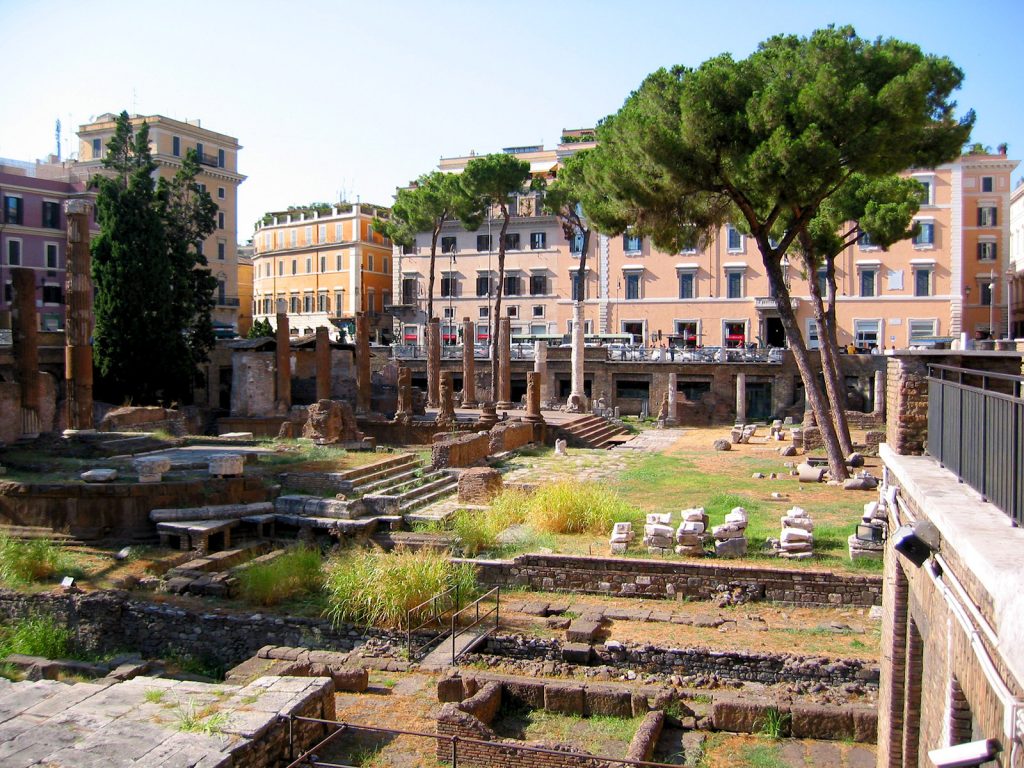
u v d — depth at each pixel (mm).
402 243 74188
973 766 5605
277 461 29531
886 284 65250
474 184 59562
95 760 8891
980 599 6223
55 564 20172
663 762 11555
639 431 52906
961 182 63656
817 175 26281
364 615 16766
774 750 11961
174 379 47531
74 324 30078
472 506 25891
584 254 58969
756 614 16984
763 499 26688
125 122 50438
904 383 10594
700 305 69500
